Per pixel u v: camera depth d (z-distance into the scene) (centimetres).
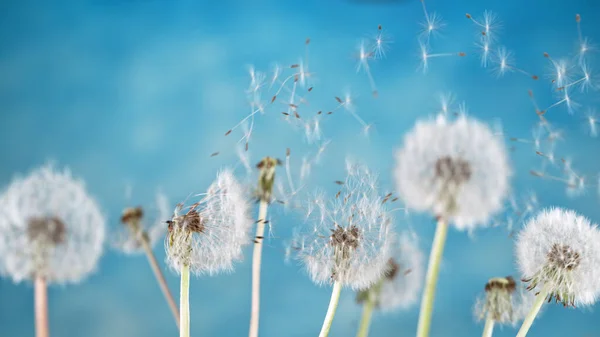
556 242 51
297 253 51
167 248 50
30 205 50
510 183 46
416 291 58
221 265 50
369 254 50
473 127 46
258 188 54
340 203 51
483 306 55
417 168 45
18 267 49
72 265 50
